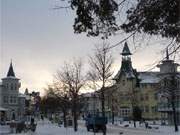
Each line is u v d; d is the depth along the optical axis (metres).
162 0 10.09
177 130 55.09
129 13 10.63
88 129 52.69
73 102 55.53
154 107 108.25
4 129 59.12
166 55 11.16
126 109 101.94
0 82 124.19
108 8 10.42
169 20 10.17
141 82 108.00
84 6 10.40
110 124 83.56
